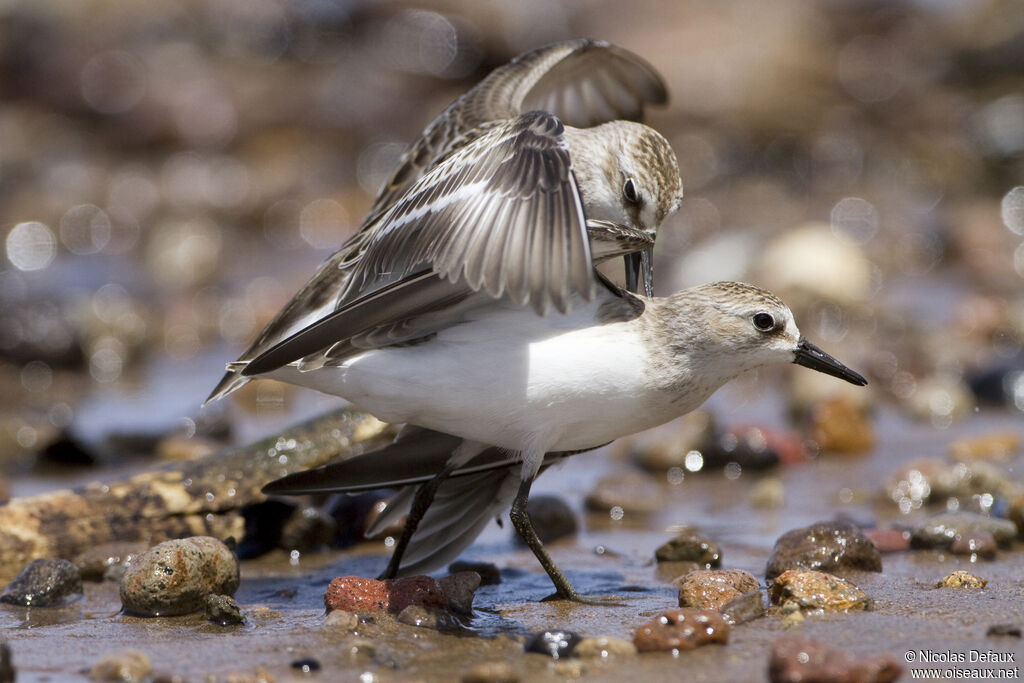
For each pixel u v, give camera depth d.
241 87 27.72
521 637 7.39
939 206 24.72
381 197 11.21
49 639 7.49
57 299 19.03
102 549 9.35
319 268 9.04
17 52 28.03
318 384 8.29
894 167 25.94
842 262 19.47
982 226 22.97
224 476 10.04
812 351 8.49
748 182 25.66
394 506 9.41
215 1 29.09
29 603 8.36
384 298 7.88
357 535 10.41
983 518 9.66
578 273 7.04
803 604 7.80
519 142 7.67
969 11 30.12
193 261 22.45
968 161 26.08
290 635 7.46
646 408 8.20
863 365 16.45
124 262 23.02
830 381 15.12
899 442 13.81
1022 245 22.39
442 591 8.01
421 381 8.02
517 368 7.93
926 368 16.33
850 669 6.37
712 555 9.45
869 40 29.30
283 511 10.11
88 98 27.52
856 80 28.14
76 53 27.94
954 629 7.33
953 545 9.33
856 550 8.84
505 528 10.80
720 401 15.96
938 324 18.67
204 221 24.53
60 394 16.64
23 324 17.86
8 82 28.02
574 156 11.02
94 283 21.31
